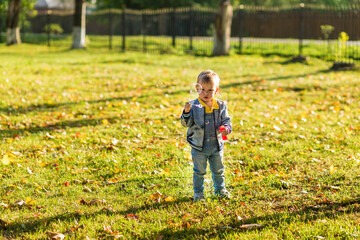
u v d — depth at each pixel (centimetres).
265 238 334
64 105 948
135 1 3928
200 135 416
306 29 3078
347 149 603
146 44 2756
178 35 3584
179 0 3812
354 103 982
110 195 444
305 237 334
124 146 626
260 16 2873
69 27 3991
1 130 730
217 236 340
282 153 586
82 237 345
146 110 905
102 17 3925
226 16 2158
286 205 408
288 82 1271
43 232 356
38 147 619
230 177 494
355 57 1898
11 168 527
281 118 827
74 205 416
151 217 384
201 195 425
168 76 1373
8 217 385
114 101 991
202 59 1927
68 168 524
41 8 4344
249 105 963
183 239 343
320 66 1650
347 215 375
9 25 2798
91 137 682
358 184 456
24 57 1962
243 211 395
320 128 738
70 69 1500
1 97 1001
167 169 515
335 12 2425
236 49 2411
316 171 509
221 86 1202
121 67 1577
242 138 674
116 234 349
